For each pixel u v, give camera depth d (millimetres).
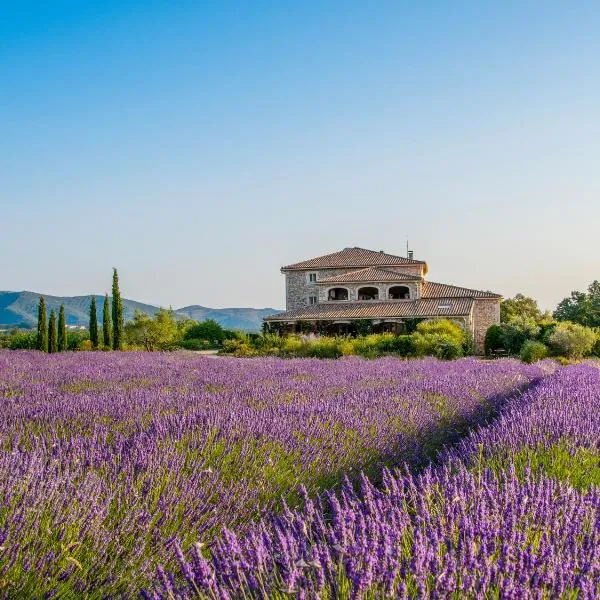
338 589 2750
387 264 53219
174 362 20125
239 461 5430
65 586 3178
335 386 11883
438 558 2912
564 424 6672
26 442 5551
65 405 7820
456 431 8031
